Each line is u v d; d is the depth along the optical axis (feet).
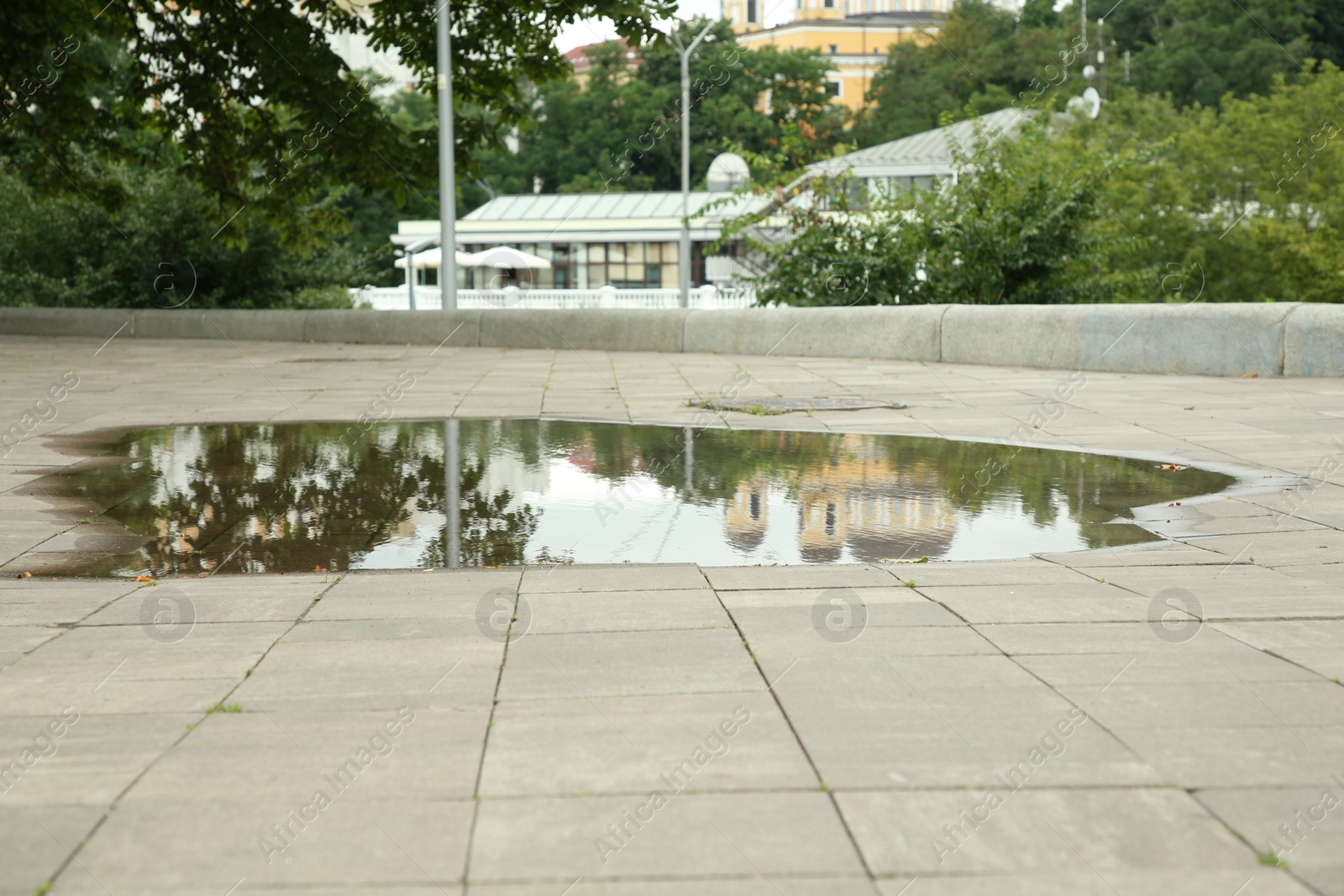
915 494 25.95
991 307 54.34
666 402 42.11
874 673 14.14
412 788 10.98
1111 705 13.03
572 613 16.89
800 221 70.13
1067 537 21.83
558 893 9.14
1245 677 13.94
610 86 235.61
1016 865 9.57
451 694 13.46
